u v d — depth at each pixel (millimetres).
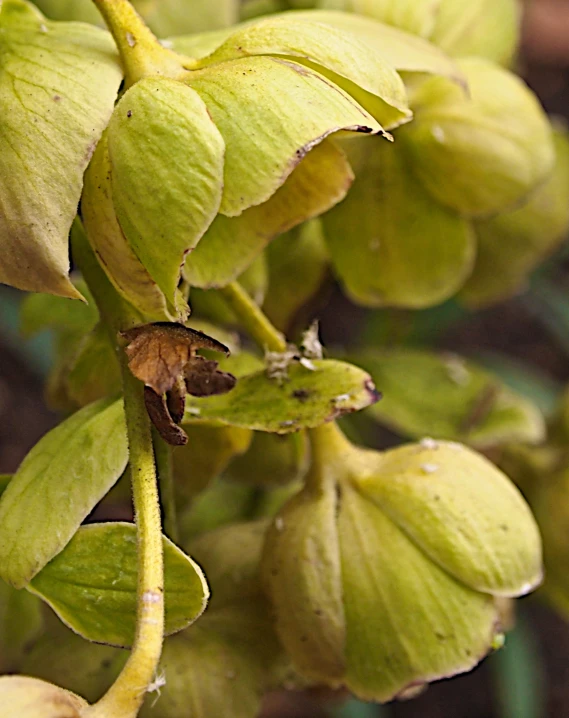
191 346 240
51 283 242
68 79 244
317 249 304
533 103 288
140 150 239
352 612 264
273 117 240
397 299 294
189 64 248
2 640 279
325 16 267
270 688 274
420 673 263
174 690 268
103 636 247
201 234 238
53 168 241
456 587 264
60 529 245
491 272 313
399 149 285
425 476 267
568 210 310
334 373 257
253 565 277
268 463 288
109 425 249
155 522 241
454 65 266
